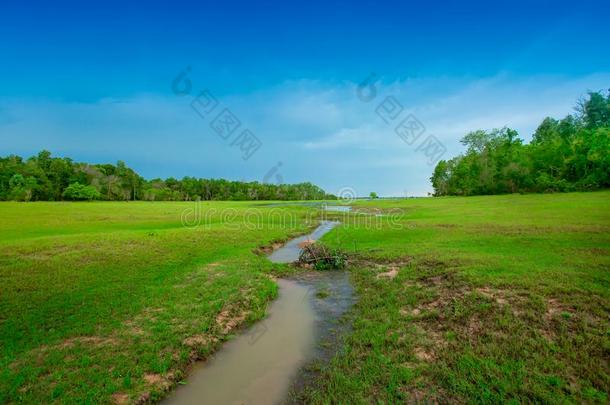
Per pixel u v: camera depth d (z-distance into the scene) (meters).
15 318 10.16
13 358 7.89
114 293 12.49
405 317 10.41
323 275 16.95
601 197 45.12
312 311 11.97
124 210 51.78
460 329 9.13
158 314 10.88
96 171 115.44
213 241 23.84
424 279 13.82
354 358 8.23
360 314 11.27
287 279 16.47
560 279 11.46
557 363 7.05
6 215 38.34
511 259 14.60
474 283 12.01
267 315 11.69
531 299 10.14
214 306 11.59
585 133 68.75
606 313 8.86
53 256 17.09
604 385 6.32
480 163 80.31
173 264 17.20
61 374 7.31
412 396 6.56
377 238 25.70
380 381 7.11
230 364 8.36
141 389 7.05
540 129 96.44
